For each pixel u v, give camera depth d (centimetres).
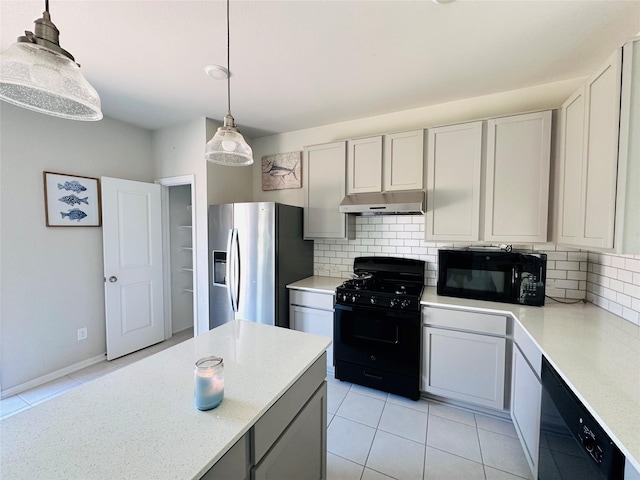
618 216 125
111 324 292
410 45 172
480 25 154
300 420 120
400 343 226
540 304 203
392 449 180
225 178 318
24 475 67
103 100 249
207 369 93
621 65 123
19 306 235
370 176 261
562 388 116
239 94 238
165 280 347
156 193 329
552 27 155
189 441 78
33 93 99
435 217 236
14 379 233
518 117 206
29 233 239
